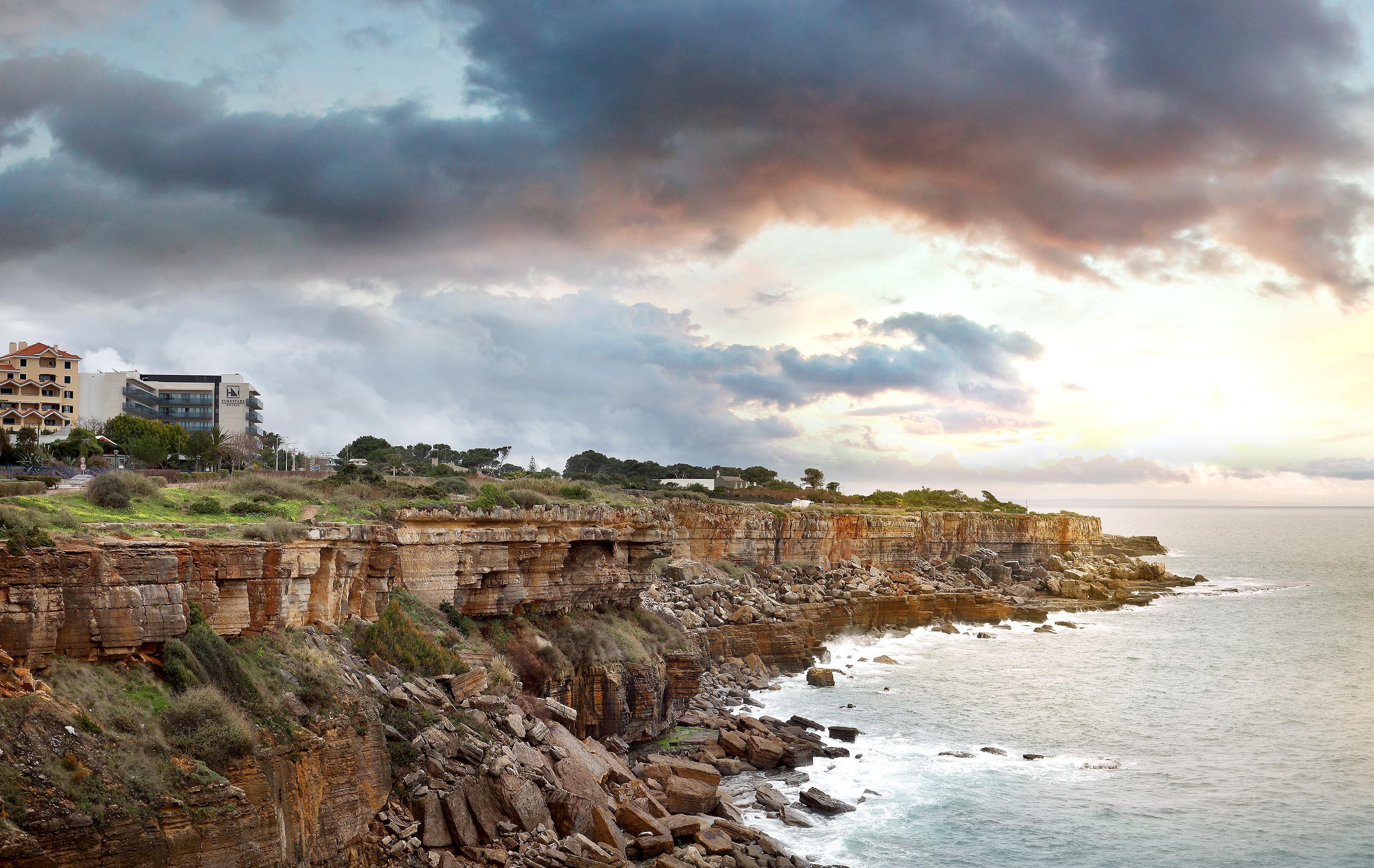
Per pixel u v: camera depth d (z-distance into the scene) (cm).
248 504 4431
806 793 4912
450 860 3294
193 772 2561
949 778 5484
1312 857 4459
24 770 2230
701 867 3781
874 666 8975
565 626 5759
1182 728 6769
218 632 3147
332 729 3156
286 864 2748
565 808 3800
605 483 15412
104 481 4022
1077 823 4828
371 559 4238
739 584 10025
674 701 6384
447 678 4072
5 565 2458
